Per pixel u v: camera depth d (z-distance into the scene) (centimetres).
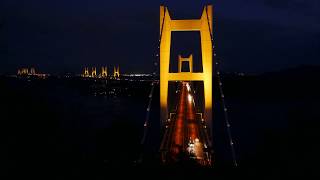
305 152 626
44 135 666
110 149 718
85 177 612
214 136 3478
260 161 655
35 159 610
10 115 651
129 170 657
